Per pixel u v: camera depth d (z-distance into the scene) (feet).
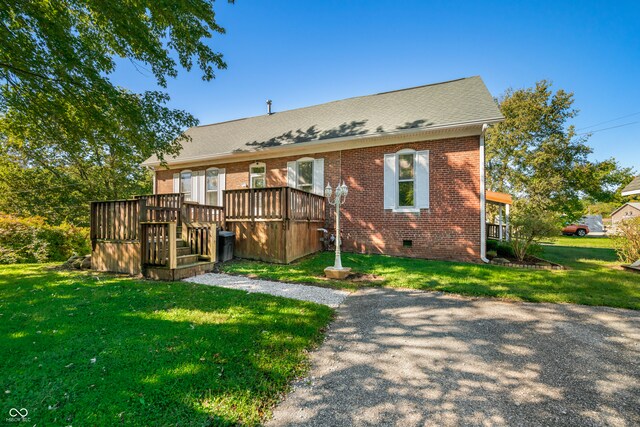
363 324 12.96
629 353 10.24
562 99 64.80
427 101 34.17
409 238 30.76
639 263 24.11
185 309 13.47
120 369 8.11
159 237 20.31
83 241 32.37
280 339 10.66
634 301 15.69
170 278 19.66
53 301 14.29
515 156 67.46
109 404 6.61
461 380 8.51
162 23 23.06
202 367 8.35
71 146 27.96
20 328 10.88
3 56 19.93
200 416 6.42
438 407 7.23
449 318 13.66
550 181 63.41
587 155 65.31
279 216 26.12
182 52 25.54
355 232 33.22
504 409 7.19
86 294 15.66
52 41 19.48
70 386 7.25
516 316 13.92
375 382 8.37
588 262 29.63
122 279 19.80
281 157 37.63
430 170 30.07
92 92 22.30
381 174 32.17
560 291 17.67
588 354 10.16
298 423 6.55
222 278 20.71
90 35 23.53
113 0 19.31
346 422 6.63
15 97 22.44
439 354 10.15
